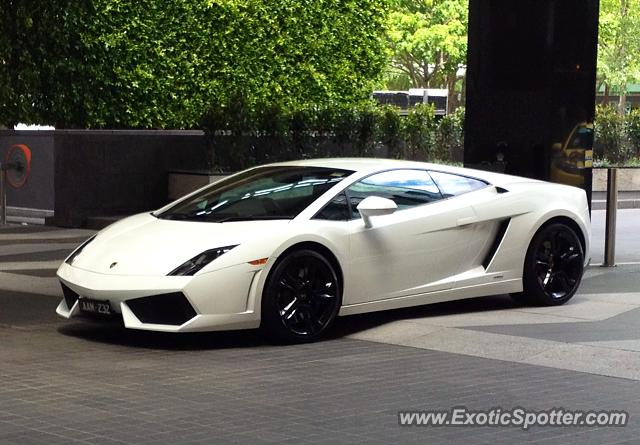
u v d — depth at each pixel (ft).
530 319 35.37
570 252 38.11
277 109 77.00
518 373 27.96
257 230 31.42
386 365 28.94
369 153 81.92
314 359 29.68
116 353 30.30
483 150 48.62
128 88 76.18
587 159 47.91
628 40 151.33
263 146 76.33
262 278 31.01
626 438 21.89
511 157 48.01
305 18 86.43
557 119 47.16
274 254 31.14
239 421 22.95
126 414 23.44
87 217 68.95
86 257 32.55
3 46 73.36
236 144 74.49
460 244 35.55
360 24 90.79
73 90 73.97
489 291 36.32
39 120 74.64
